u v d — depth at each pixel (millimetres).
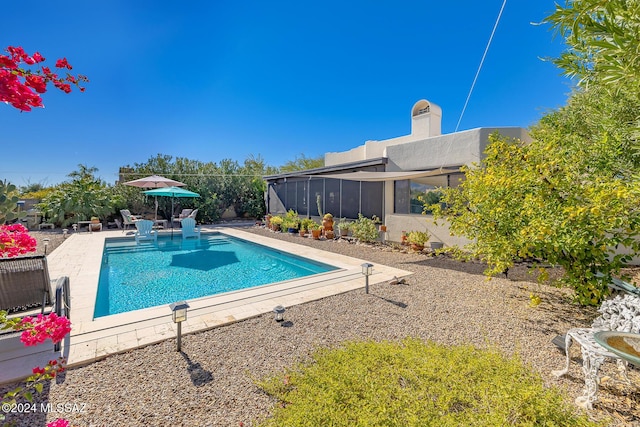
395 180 15891
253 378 4078
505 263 6262
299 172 21656
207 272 11867
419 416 2678
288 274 11648
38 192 24703
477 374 3299
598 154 5781
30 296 5387
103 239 16844
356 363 3715
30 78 1924
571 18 3082
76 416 3357
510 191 6059
